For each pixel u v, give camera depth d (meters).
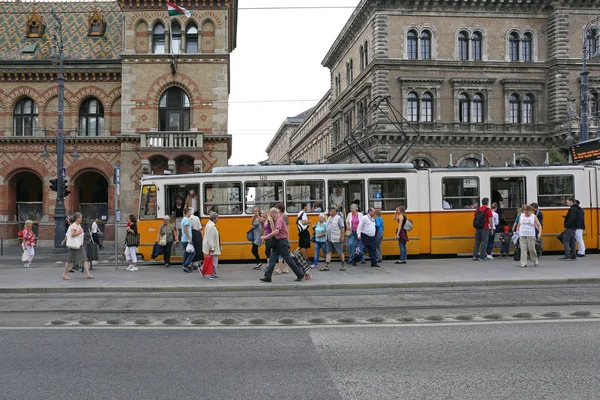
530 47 42.16
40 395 5.32
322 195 18.41
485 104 41.44
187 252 15.63
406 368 6.14
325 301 10.83
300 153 98.12
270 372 6.05
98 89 32.75
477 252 17.58
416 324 8.43
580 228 17.19
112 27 35.00
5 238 32.44
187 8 31.12
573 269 14.75
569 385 5.52
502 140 41.19
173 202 18.58
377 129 40.09
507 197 18.88
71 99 32.75
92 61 32.31
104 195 34.34
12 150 32.47
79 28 34.94
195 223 15.74
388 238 18.39
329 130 65.12
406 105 40.47
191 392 5.39
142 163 30.14
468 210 18.64
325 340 7.48
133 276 14.77
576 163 21.41
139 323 8.76
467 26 41.31
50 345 7.31
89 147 32.56
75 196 33.03
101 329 8.27
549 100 41.72
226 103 31.03
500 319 8.71
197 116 30.92
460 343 7.23
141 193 18.69
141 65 30.98
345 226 17.17
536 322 8.43
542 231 18.75
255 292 12.26
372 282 12.80
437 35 41.06
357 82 46.62
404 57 40.72
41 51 33.50
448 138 40.59
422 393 5.30
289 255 13.05
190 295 11.86
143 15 31.22
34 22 34.56
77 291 12.59
